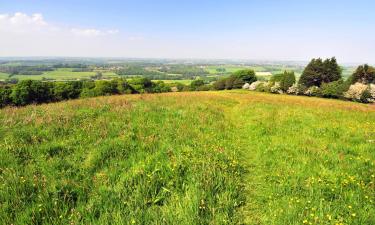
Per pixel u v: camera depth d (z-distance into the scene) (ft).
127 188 19.58
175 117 45.24
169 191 19.79
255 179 23.71
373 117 54.90
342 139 36.22
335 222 16.37
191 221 15.87
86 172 21.88
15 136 28.35
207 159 25.76
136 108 48.96
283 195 20.20
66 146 27.17
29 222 15.64
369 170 24.25
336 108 70.28
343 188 20.95
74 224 15.44
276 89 271.08
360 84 222.28
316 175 23.73
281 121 47.75
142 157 25.66
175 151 27.45
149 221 15.90
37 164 22.82
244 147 33.17
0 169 21.22
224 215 16.88
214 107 62.13
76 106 48.62
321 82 297.74
